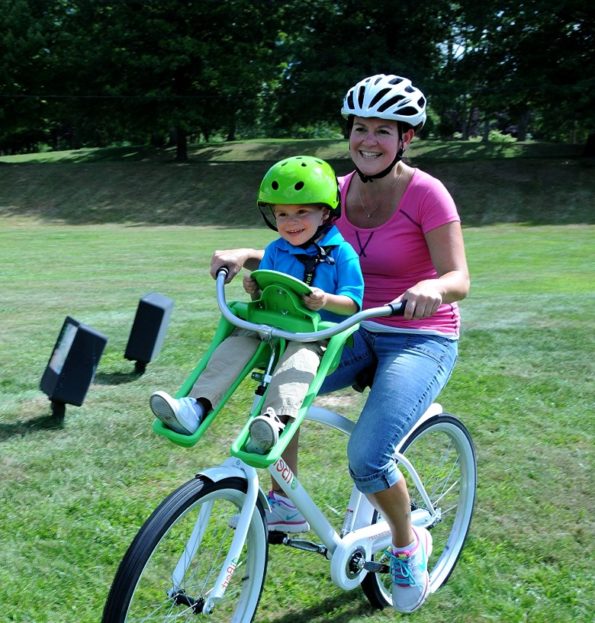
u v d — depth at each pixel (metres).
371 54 36.94
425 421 3.37
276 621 3.23
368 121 2.97
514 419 5.55
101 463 4.76
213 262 3.01
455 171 34.75
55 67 40.94
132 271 14.72
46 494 4.34
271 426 2.42
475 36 35.53
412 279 3.17
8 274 14.16
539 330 8.05
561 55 35.31
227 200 34.66
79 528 3.95
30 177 37.38
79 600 3.35
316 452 4.94
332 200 2.77
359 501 3.20
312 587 3.48
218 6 38.28
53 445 5.03
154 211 33.94
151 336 6.64
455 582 3.54
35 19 40.94
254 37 40.72
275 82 39.25
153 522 2.48
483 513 4.17
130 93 40.22
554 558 3.76
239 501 2.74
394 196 3.11
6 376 6.57
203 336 7.94
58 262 16.58
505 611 3.33
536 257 16.67
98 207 34.50
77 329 5.52
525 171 34.25
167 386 6.35
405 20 37.84
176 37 38.44
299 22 39.28
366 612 3.31
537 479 4.59
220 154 43.50
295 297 2.66
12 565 3.60
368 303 3.21
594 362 6.91
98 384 6.38
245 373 2.69
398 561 3.09
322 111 38.72
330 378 3.13
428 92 35.50
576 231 25.06
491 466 4.75
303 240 2.82
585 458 4.88
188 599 2.72
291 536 3.91
